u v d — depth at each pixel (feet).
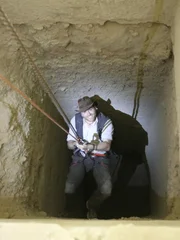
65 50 12.40
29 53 12.37
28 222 6.04
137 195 19.56
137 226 5.79
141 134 19.03
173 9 10.29
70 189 12.97
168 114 13.70
